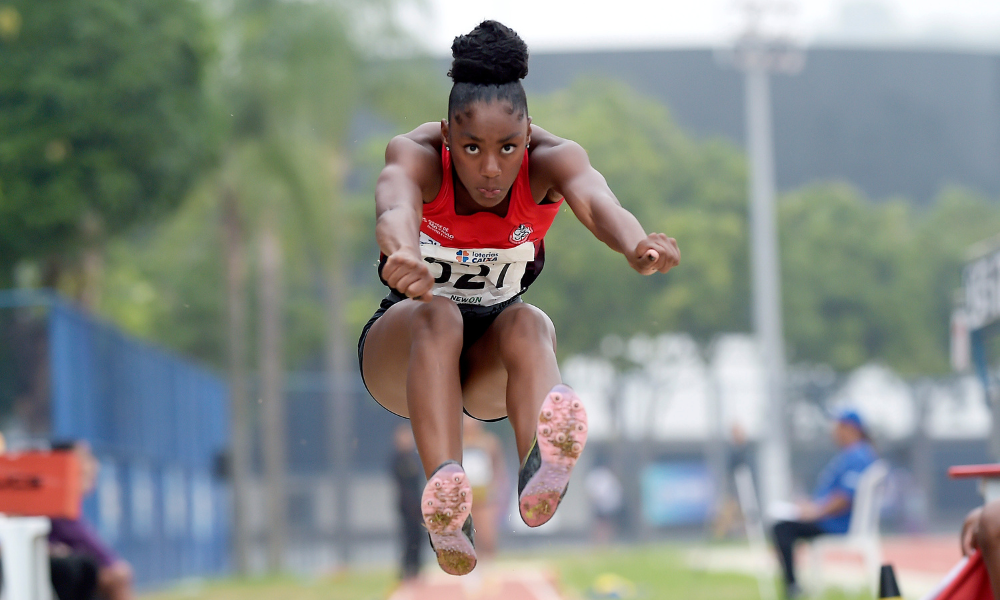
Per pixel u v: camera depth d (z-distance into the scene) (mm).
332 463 62719
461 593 35531
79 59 50281
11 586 16109
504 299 10281
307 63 63031
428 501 8477
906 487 69938
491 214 9469
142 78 50938
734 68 129375
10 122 49969
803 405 70938
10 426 35188
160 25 51844
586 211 8883
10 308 35719
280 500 61406
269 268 70625
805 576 36375
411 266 7938
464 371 10164
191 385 57438
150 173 52219
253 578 54000
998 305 25219
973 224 110500
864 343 103875
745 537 57875
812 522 28766
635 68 128250
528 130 8961
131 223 53062
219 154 55625
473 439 41281
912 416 71062
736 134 128750
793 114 130625
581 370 96625
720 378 64438
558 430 8516
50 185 49938
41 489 17859
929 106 132875
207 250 91812
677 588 35188
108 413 41281
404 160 9055
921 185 131500
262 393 62594
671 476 64562
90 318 40000
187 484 54406
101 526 38719
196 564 54500
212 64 55500
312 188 63500
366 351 10273
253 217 63938
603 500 64625
